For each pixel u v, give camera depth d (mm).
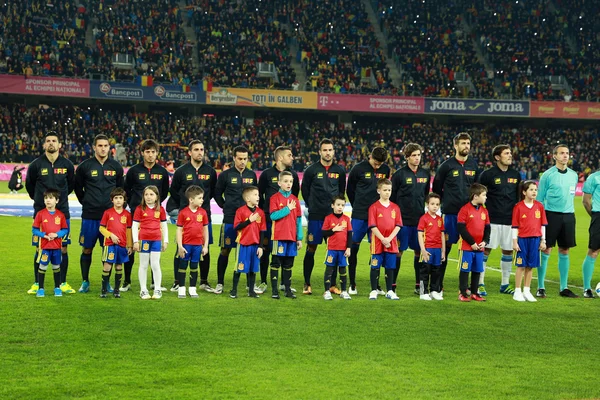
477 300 10281
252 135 46562
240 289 10898
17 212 22875
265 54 48781
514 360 6922
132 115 45750
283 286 11133
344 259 10188
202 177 10969
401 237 10781
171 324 8164
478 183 10914
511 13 55938
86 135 42375
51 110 43312
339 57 50375
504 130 52312
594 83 51125
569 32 55531
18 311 8711
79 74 42344
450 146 49031
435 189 10984
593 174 10977
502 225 10961
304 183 10758
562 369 6637
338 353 7035
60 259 9852
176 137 44188
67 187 10336
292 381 6102
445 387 6023
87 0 48594
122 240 9805
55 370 6297
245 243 9953
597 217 10750
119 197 9797
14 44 42438
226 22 50438
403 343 7488
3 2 44406
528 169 48250
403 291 11023
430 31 54219
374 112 47531
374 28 56125
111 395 5656
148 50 46031
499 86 50406
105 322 8195
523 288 11031
